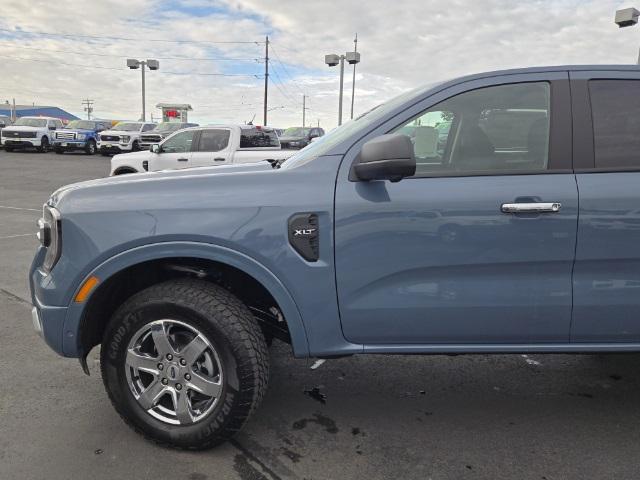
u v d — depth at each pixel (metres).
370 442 2.89
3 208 11.41
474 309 2.60
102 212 2.64
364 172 2.49
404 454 2.78
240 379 2.61
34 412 3.14
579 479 2.57
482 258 2.56
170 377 2.72
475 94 2.71
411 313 2.62
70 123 32.44
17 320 4.66
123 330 2.70
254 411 2.70
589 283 2.58
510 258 2.55
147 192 2.66
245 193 2.61
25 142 29.08
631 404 3.32
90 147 30.08
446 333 2.66
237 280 2.90
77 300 2.68
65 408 3.19
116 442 2.84
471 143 2.68
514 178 2.57
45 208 2.86
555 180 2.56
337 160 2.65
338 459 2.73
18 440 2.84
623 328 2.63
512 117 2.68
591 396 3.43
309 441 2.90
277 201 2.58
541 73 2.71
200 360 2.71
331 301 2.62
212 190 2.63
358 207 2.56
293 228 2.57
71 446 2.80
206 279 2.85
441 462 2.71
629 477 2.59
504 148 2.66
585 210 2.52
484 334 2.65
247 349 2.60
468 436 2.96
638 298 2.59
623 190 2.54
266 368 2.71
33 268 2.95
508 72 2.73
